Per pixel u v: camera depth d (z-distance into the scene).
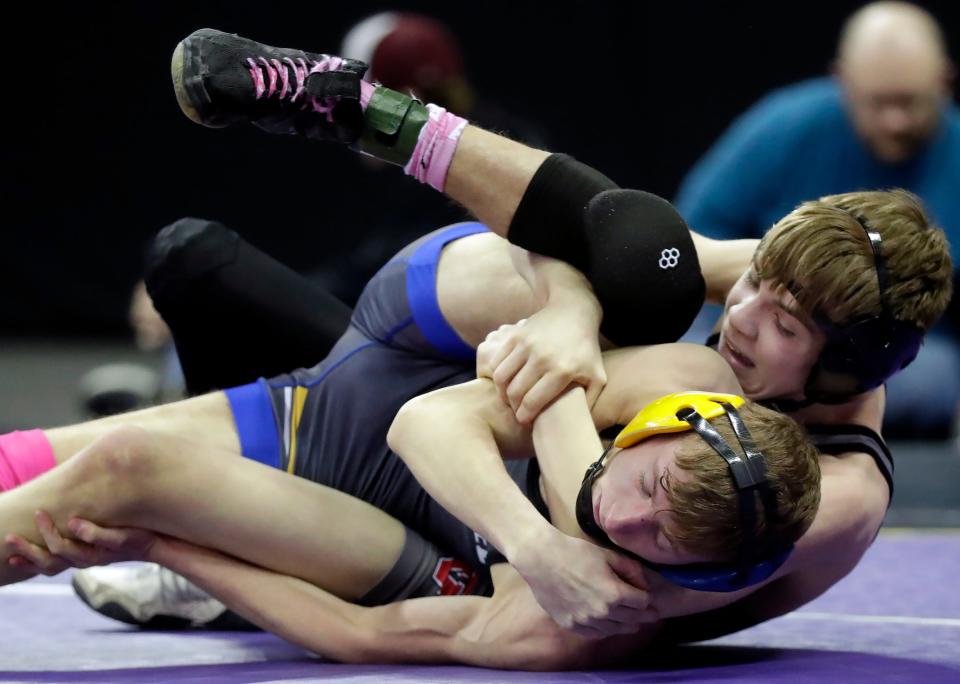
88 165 27.73
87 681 5.96
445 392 6.30
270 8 26.05
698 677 5.93
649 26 24.77
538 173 6.64
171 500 6.26
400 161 6.80
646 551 5.39
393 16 12.91
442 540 7.09
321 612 6.50
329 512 6.61
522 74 25.42
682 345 6.38
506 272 7.01
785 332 6.23
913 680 5.86
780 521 5.29
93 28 27.31
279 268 8.47
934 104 14.82
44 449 7.12
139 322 17.81
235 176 27.36
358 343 7.51
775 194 15.28
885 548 12.06
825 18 23.83
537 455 6.05
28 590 9.68
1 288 28.34
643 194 6.62
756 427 5.37
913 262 6.28
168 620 8.06
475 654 6.30
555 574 5.55
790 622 8.09
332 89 6.60
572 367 6.04
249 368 8.44
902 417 16.03
